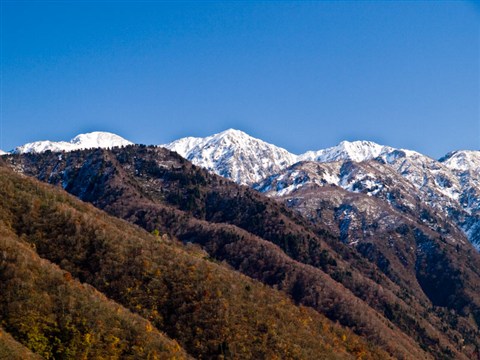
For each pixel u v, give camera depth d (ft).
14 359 303.07
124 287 439.63
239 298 470.39
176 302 441.27
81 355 337.93
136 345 362.33
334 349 478.59
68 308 361.92
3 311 346.13
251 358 414.62
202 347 410.52
